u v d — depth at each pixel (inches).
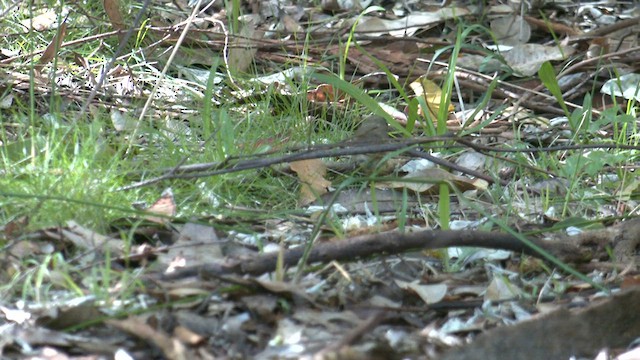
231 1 351.3
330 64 311.9
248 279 160.6
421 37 343.9
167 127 250.8
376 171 208.4
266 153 208.2
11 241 181.8
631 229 192.7
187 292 159.3
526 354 149.7
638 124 277.3
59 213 191.0
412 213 219.6
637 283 172.4
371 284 174.6
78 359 143.8
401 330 161.0
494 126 272.8
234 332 152.0
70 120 242.5
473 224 211.2
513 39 338.0
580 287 180.1
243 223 204.1
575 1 370.9
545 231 196.1
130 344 149.2
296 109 263.9
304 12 353.7
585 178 243.8
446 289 173.0
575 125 269.4
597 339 154.9
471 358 146.5
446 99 255.9
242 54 300.5
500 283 175.9
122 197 200.2
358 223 208.1
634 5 371.9
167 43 306.5
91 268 172.6
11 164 212.8
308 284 169.3
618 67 311.1
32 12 319.6
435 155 251.0
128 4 324.5
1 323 155.3
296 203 221.9
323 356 132.9
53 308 153.2
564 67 313.1
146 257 176.7
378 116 247.9
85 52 298.5
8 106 255.9
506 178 242.7
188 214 203.0
